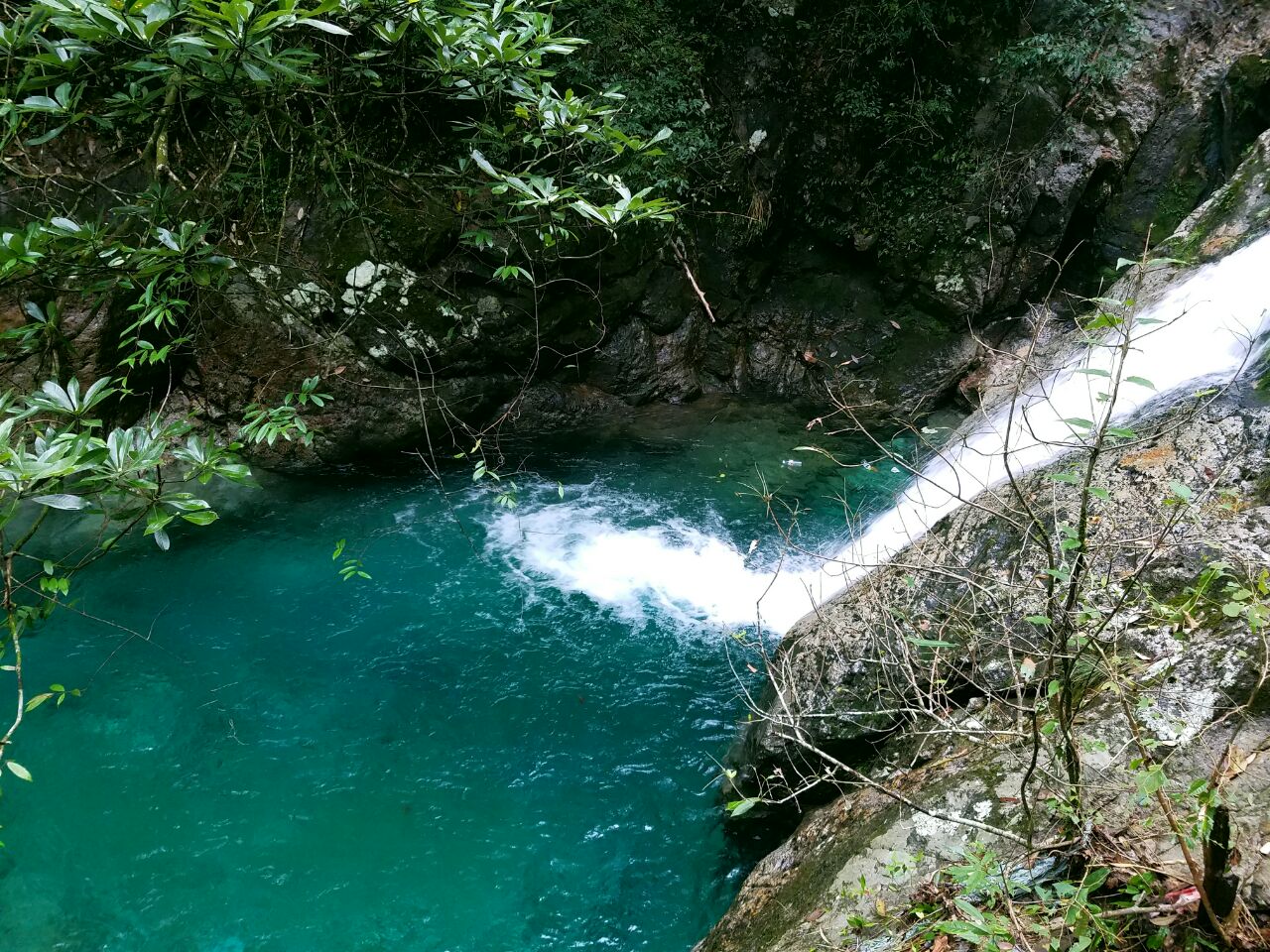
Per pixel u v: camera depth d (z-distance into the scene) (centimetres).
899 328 905
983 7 848
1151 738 266
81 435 218
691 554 669
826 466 800
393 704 517
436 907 402
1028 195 854
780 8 850
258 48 245
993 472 530
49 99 277
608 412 870
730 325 929
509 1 375
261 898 404
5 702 495
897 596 397
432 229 731
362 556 649
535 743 495
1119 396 506
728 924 336
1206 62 848
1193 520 336
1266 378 400
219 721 498
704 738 500
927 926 248
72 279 349
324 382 742
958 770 312
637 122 802
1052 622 229
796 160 897
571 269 805
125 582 599
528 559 656
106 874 412
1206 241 607
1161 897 212
